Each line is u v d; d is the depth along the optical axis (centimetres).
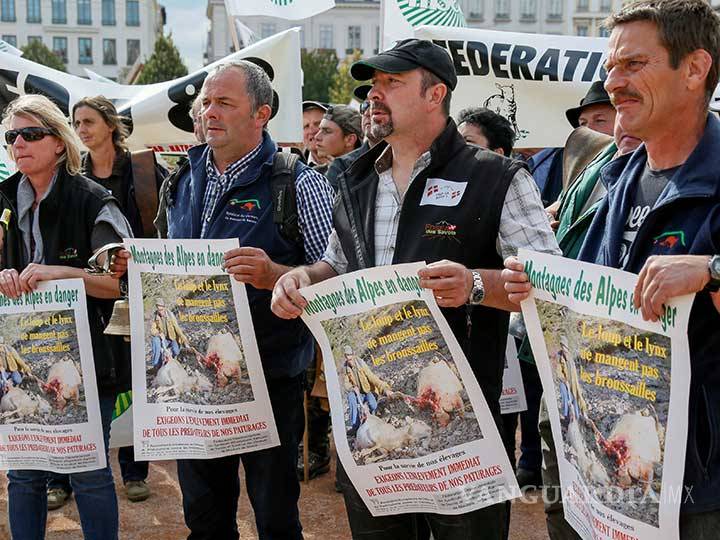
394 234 260
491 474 240
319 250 311
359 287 245
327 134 589
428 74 253
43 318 314
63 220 325
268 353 311
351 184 274
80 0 7694
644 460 196
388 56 251
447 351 240
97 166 468
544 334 221
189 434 302
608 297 200
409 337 243
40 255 327
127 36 7819
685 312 183
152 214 452
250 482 318
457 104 556
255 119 313
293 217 310
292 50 549
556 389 222
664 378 190
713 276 178
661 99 203
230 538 333
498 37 548
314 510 457
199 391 300
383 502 255
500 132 438
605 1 7138
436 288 230
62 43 7750
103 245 321
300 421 327
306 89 4900
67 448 318
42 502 337
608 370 202
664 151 213
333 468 524
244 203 312
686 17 199
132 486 473
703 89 206
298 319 317
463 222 247
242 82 308
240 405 299
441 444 244
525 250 220
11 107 325
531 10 7188
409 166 261
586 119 434
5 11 7612
